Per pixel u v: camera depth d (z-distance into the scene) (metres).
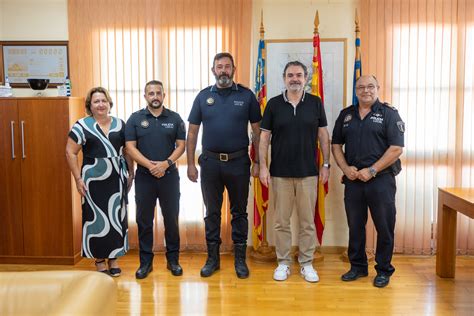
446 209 3.28
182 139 3.38
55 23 3.93
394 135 3.04
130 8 3.81
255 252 3.77
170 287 3.17
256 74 3.69
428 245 3.81
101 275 1.66
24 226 3.64
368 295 3.02
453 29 3.64
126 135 3.28
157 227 3.95
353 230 3.25
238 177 3.23
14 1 3.92
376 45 3.68
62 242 3.64
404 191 3.78
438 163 3.75
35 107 3.55
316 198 3.39
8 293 1.60
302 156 3.19
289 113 3.17
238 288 3.15
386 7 3.65
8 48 3.95
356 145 3.13
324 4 3.80
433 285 3.18
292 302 2.91
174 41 3.81
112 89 3.88
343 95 3.82
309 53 3.81
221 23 3.76
